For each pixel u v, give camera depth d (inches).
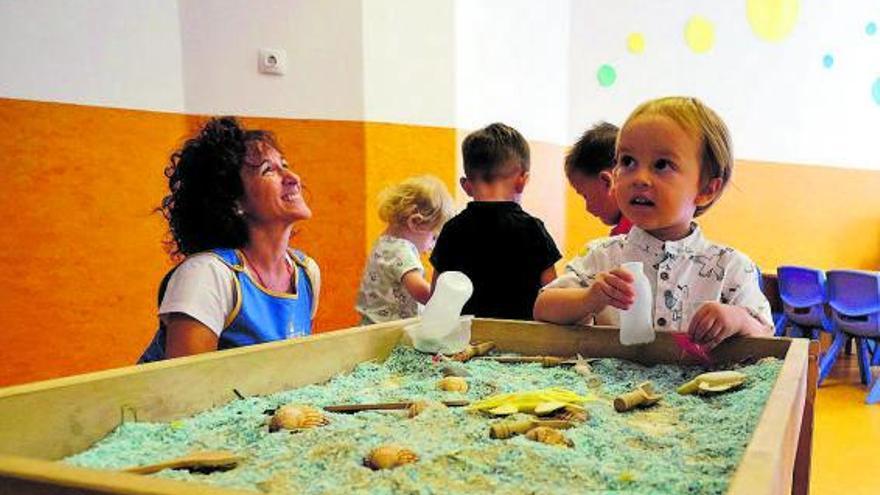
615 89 132.6
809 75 142.6
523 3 112.0
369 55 88.9
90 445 20.2
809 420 29.4
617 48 132.1
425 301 54.9
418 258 60.0
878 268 152.9
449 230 52.7
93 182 79.7
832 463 74.0
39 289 77.3
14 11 73.3
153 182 83.9
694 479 15.6
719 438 19.5
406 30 91.9
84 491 11.6
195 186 36.2
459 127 98.0
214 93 86.6
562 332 33.3
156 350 35.1
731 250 36.3
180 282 33.1
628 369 30.1
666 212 33.5
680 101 34.6
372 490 15.2
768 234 143.6
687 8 134.3
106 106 79.9
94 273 80.6
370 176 90.1
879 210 151.9
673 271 35.5
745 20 137.4
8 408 18.1
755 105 140.0
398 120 92.3
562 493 14.8
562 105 128.9
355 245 90.3
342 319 91.0
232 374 24.9
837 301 110.3
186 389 23.1
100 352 81.7
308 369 28.3
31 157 75.6
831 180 147.0
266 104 87.9
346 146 89.4
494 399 23.3
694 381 25.7
